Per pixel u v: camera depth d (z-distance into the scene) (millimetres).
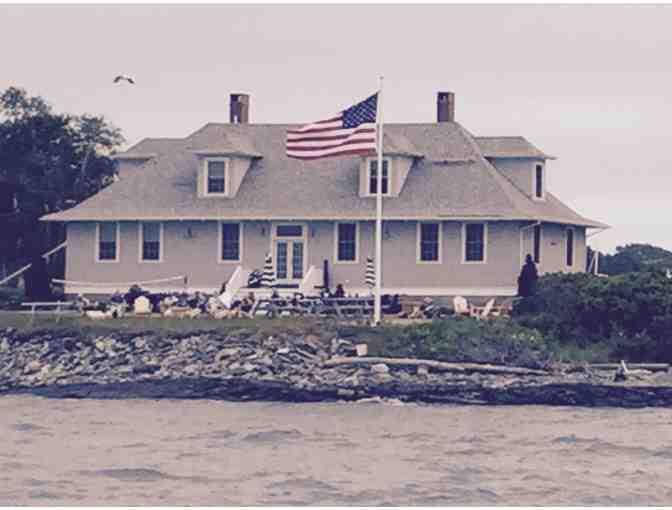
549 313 76312
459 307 80688
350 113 74938
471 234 86562
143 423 61188
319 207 88375
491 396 67750
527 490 47250
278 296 82062
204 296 83750
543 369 71500
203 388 69688
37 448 54531
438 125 92125
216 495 46000
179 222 89625
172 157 93438
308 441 56688
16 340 75688
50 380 72438
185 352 73188
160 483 47875
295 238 88438
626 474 50094
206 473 49656
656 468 51406
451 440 57000
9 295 88375
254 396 68625
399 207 87312
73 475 49031
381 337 73250
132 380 71500
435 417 63219
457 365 70750
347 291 87500
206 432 58781
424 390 68250
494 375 70750
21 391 71188
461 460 52625
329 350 72625
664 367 71812
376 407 66188
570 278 78812
